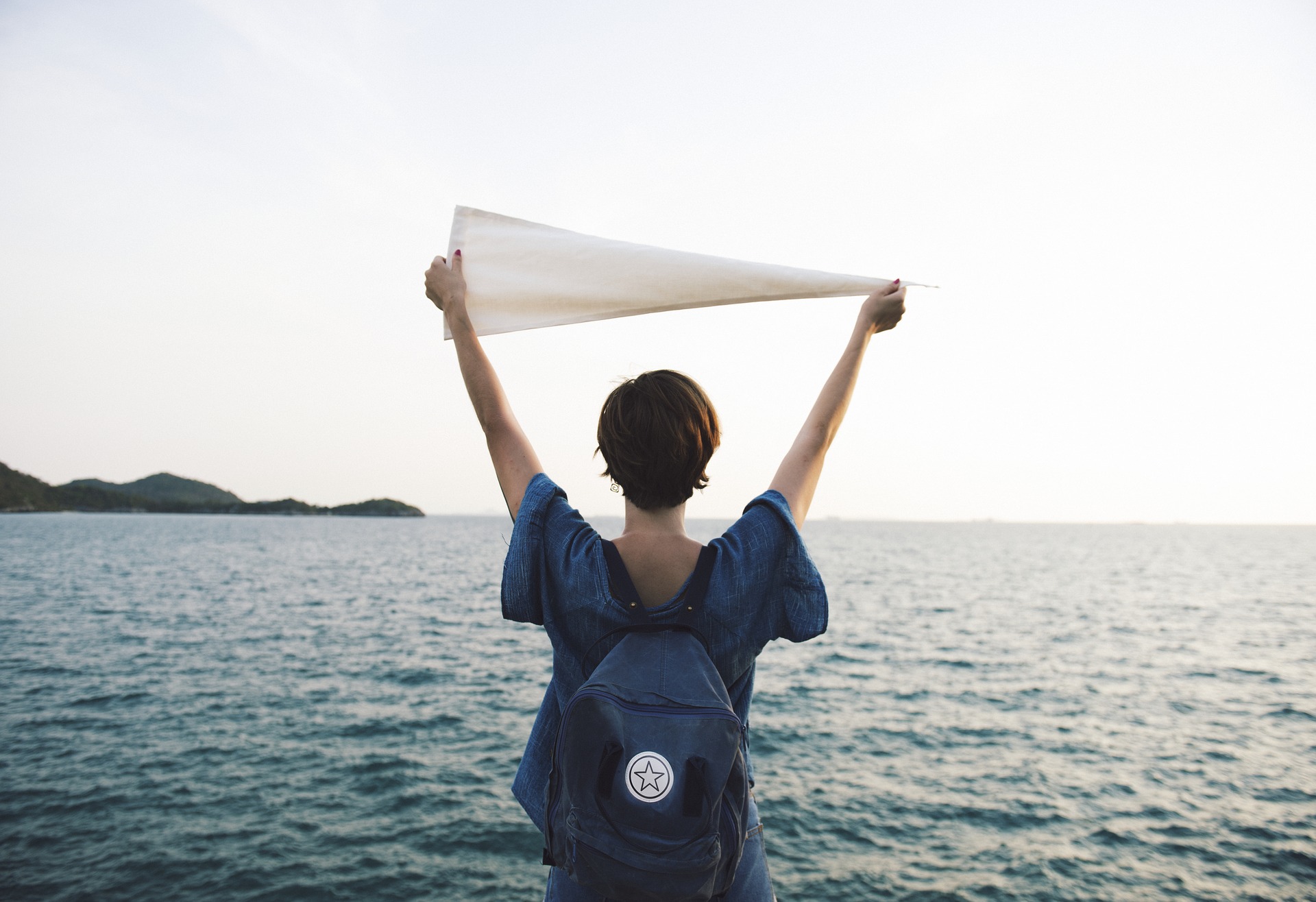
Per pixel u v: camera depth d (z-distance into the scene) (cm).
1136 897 746
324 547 8325
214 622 2578
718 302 144
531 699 1538
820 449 141
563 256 150
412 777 1055
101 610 2852
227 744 1202
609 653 114
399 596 3584
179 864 791
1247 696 1639
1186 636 2523
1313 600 3828
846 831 891
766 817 930
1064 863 814
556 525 128
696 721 101
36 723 1308
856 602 3459
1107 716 1443
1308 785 1061
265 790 1001
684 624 117
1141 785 1054
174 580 4188
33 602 3056
